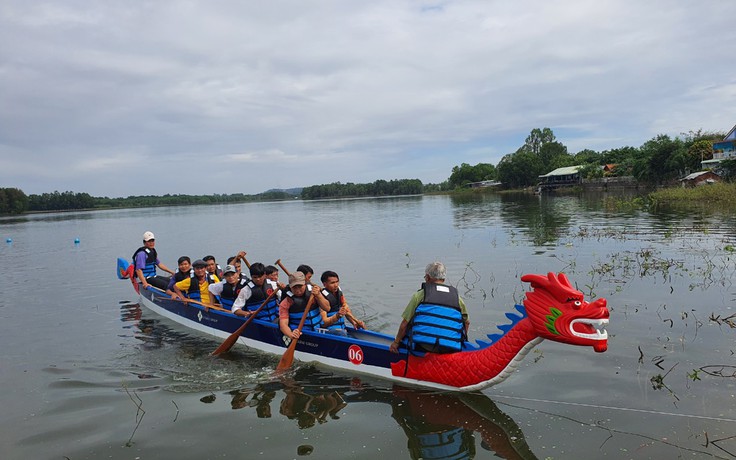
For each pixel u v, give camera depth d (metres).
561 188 58.59
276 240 21.56
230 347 7.06
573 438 4.06
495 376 4.77
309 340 6.29
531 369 5.53
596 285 9.16
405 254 14.70
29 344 7.58
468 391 5.03
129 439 4.37
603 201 34.19
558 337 4.28
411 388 5.31
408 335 5.41
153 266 10.57
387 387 5.37
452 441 4.12
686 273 9.68
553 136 100.19
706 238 14.02
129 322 8.85
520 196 57.12
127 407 5.09
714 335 6.24
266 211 61.62
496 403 4.79
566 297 4.25
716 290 8.34
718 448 3.79
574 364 5.59
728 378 5.00
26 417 4.92
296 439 4.25
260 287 7.24
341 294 6.92
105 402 5.24
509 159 87.00
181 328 8.38
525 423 4.36
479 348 5.07
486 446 4.01
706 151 40.41
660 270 10.07
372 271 12.38
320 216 39.81
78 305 10.38
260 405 5.03
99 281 13.29
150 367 6.39
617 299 8.16
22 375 6.18
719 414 4.30
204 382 5.77
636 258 11.49
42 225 42.94
